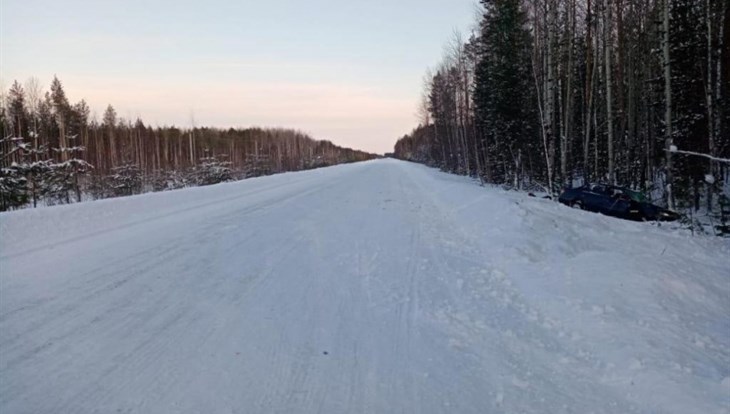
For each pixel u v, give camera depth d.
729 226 14.09
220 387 4.32
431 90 69.56
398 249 10.51
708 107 17.86
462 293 7.45
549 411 4.17
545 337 5.80
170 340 5.25
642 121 26.73
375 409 4.12
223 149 82.31
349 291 7.41
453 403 4.27
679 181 21.50
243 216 14.10
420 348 5.43
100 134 64.25
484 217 13.49
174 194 17.06
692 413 4.04
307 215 15.07
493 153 39.28
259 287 7.37
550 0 23.22
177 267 8.09
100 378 4.34
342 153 160.38
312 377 4.63
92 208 12.60
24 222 10.12
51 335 5.15
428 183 30.55
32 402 3.88
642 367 4.81
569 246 9.84
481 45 40.00
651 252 9.39
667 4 16.19
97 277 7.22
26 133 48.41
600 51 29.86
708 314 6.36
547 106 22.30
